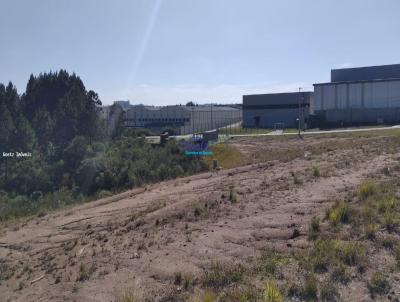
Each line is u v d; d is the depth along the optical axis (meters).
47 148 54.47
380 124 64.00
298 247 8.78
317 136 48.91
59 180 41.47
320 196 13.02
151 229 12.88
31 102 79.19
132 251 10.65
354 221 9.73
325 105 72.88
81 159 42.53
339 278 7.00
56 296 8.71
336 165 19.02
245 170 25.52
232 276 7.61
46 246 15.71
